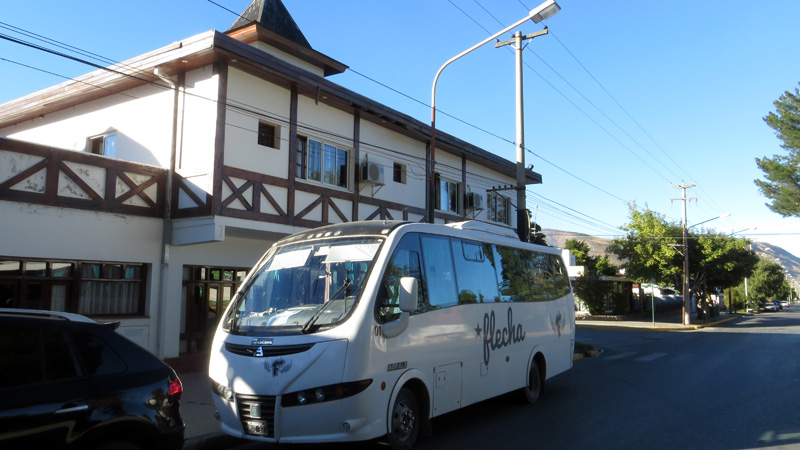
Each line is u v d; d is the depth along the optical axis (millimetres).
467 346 8109
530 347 10125
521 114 17578
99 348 4516
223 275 13609
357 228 7398
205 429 7691
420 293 7293
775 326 40625
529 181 25891
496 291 9227
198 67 12258
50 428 3924
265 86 13031
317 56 17188
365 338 6160
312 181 14336
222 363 6492
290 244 7613
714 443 7430
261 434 6016
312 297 6691
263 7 16969
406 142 18109
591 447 7195
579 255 55438
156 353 11688
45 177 10141
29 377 3980
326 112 14875
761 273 99188
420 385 7113
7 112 15414
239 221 12000
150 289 11727
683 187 42656
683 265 43281
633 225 44062
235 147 12156
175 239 12039
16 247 9672
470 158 21469
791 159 41000
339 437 5902
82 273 10828
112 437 4352
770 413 9336
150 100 12961
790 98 40906
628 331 33156
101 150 14117
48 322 4285
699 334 30641
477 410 9586
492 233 9945
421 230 7637
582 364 16719
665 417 9016
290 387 5934
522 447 7172
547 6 13836
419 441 7473
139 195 11664
